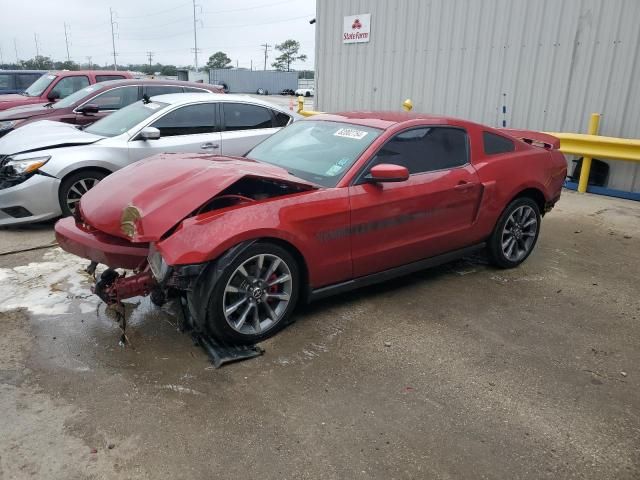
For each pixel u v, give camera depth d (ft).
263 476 7.84
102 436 8.55
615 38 26.13
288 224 11.33
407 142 13.85
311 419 9.12
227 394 9.73
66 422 8.85
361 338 11.97
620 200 26.55
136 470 7.88
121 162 20.25
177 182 11.64
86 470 7.84
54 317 12.47
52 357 10.77
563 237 20.53
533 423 9.23
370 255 13.02
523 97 30.07
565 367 11.11
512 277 16.16
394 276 14.01
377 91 37.81
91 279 14.61
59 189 19.40
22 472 7.75
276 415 9.20
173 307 13.03
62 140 20.24
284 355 11.12
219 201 11.57
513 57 30.01
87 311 12.81
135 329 11.97
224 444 8.46
